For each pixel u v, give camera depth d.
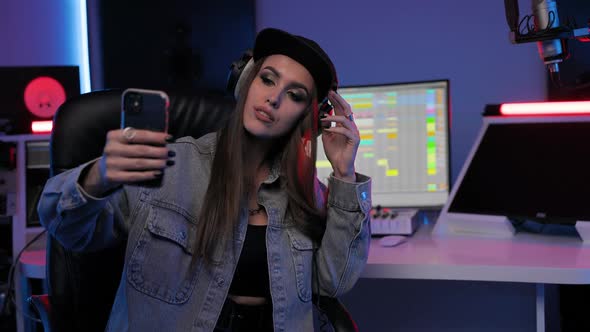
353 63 2.86
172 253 1.32
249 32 2.98
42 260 1.82
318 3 2.88
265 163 1.47
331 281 1.49
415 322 2.17
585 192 1.96
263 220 1.44
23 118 2.66
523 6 2.68
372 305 2.20
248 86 1.37
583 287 2.20
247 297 1.40
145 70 3.07
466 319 2.14
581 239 1.93
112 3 3.07
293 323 1.41
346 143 1.47
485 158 2.15
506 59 2.72
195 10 3.01
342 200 1.46
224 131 1.37
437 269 1.62
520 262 1.62
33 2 3.13
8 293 1.90
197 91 1.67
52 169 1.51
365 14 2.84
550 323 2.60
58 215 1.12
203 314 1.33
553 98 2.58
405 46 2.81
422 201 2.34
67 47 3.13
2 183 2.15
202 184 1.39
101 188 1.07
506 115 2.18
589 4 2.29
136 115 1.04
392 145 2.36
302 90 1.36
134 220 1.33
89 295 1.53
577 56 2.38
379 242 1.96
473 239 1.98
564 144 2.07
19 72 2.67
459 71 2.76
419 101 2.34
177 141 1.42
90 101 1.52
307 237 1.46
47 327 1.54
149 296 1.31
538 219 1.97
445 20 2.77
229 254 1.35
